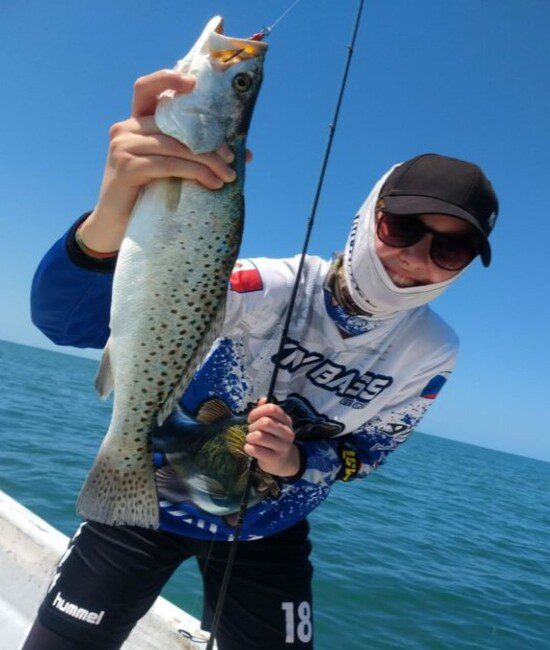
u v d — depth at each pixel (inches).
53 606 28.0
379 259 28.8
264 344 30.3
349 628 71.0
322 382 31.4
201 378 30.5
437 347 33.4
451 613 84.1
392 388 32.5
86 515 25.0
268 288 29.8
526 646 78.1
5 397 237.6
